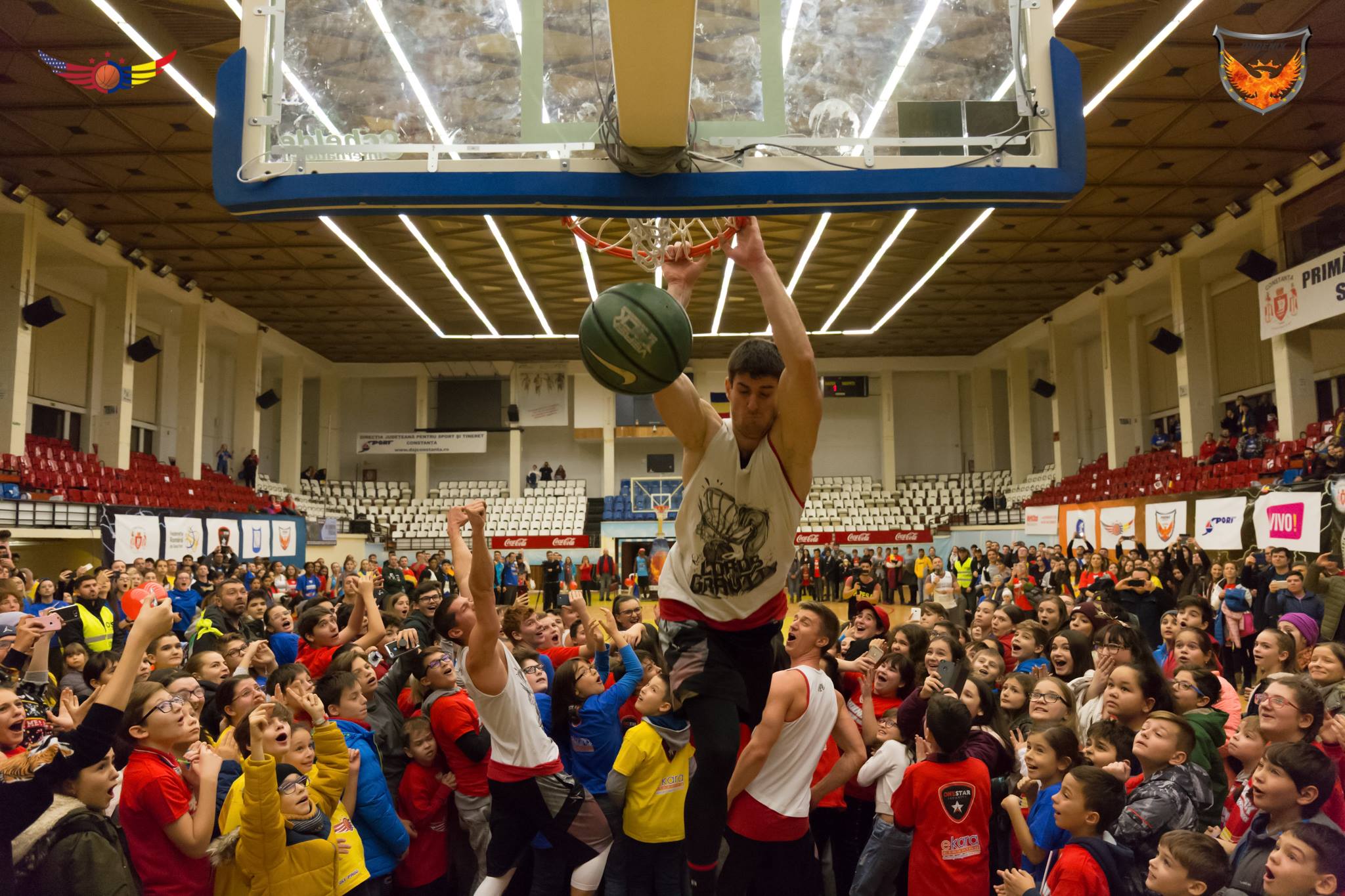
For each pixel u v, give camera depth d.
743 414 2.19
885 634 6.12
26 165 16.56
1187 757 3.52
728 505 2.22
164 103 14.29
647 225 3.66
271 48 3.49
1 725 3.00
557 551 30.41
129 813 3.19
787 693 3.60
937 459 34.44
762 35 3.51
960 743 3.74
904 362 33.78
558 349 31.56
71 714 4.20
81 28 12.25
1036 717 4.17
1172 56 13.25
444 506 32.84
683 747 4.11
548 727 4.78
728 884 3.64
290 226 19.00
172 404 26.72
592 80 3.43
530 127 3.42
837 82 3.48
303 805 3.34
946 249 19.61
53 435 21.98
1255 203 18.55
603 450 34.59
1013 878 3.34
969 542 29.42
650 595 27.23
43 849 2.83
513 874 4.52
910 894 3.74
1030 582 11.63
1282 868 2.65
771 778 3.66
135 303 21.34
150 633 3.06
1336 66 13.48
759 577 2.24
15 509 14.86
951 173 3.45
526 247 18.89
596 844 4.02
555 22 3.46
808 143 3.45
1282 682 3.75
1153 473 21.89
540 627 5.82
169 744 3.33
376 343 30.52
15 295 17.28
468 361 33.81
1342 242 16.45
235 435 26.98
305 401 34.72
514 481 33.38
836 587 27.52
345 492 33.03
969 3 3.59
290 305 25.52
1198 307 21.03
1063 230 20.19
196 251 21.03
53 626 3.98
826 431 34.81
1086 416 30.00
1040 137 3.51
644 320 2.15
